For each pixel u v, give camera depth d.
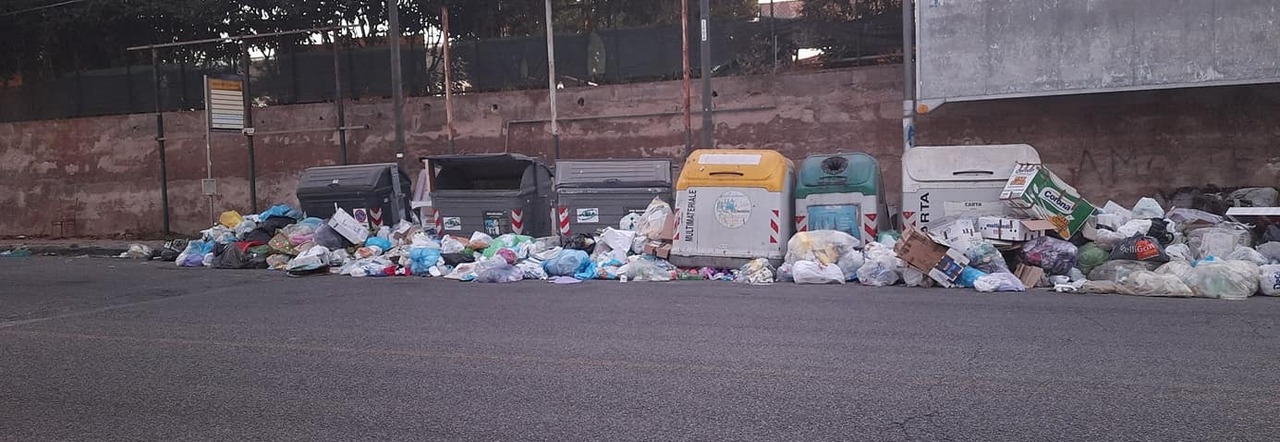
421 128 18.08
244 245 13.58
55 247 17.34
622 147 17.02
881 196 12.08
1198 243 10.82
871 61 16.12
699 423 5.01
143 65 19.62
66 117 20.03
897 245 10.32
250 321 8.46
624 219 13.07
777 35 16.47
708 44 14.45
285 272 12.68
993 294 9.55
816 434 4.79
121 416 5.36
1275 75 12.50
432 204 14.02
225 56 19.36
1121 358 6.35
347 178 14.50
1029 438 4.68
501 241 12.65
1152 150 14.44
